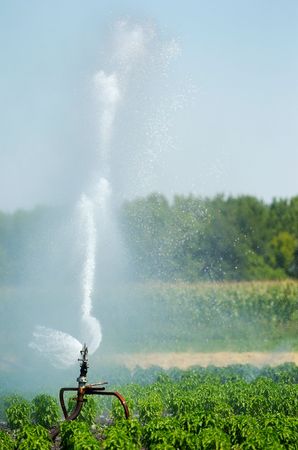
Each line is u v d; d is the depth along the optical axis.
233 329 65.69
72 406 27.88
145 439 23.88
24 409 27.91
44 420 27.80
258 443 22.59
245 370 39.88
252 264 90.62
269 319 69.12
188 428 24.12
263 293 72.94
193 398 28.70
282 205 99.31
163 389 31.61
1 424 29.14
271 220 96.25
